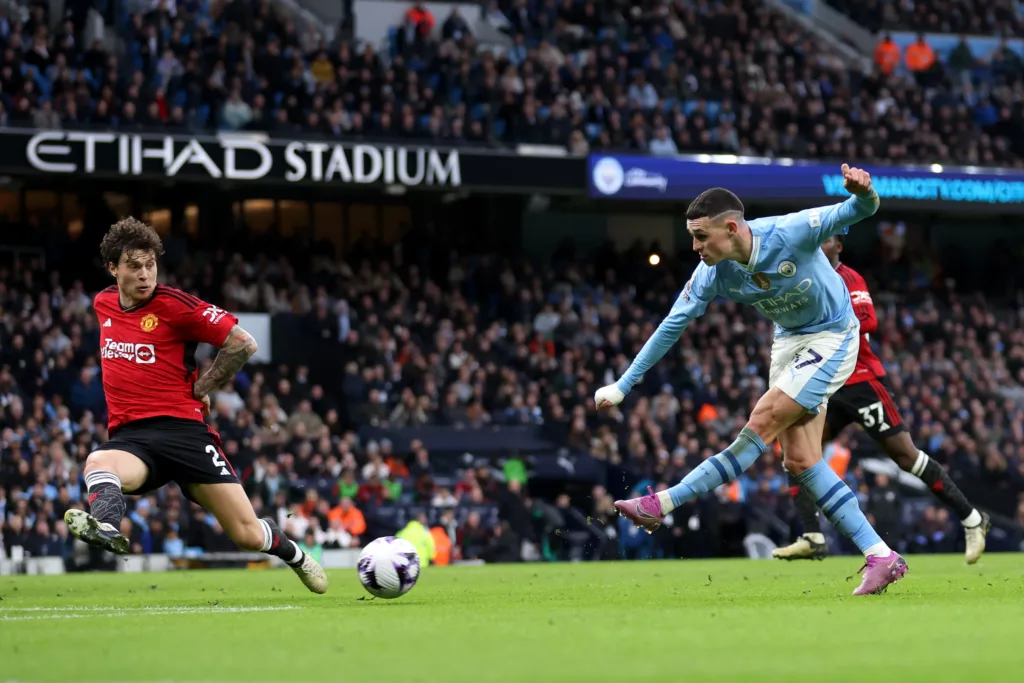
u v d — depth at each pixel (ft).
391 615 40.65
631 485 139.64
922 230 199.62
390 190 156.66
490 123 160.56
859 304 66.74
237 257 156.87
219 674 26.11
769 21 187.01
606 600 48.55
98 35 157.48
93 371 136.87
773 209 181.57
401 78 160.25
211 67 152.46
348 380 147.02
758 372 167.12
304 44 170.60
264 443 131.54
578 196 172.55
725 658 27.78
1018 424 160.35
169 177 143.02
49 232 158.81
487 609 43.24
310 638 32.89
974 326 185.68
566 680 24.41
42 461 117.91
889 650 29.17
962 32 205.36
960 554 124.88
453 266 170.40
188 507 120.16
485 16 181.68
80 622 40.29
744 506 133.69
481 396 150.71
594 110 166.30
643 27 180.04
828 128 176.04
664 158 162.40
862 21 201.57
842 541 132.05
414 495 127.85
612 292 175.52
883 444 68.74
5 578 93.97
